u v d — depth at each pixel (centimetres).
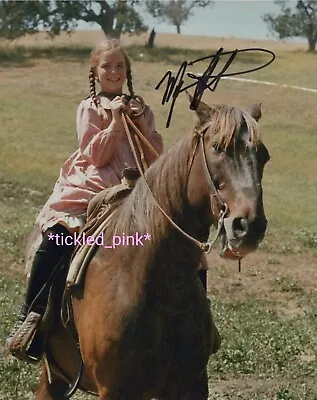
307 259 1327
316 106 3112
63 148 2380
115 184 454
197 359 408
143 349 394
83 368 442
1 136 2477
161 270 395
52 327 468
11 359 739
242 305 1035
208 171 361
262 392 710
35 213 1530
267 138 2634
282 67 3994
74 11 5153
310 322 960
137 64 4028
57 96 3262
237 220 340
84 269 429
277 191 1989
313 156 2438
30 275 462
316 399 685
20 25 5075
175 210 387
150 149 449
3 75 3725
